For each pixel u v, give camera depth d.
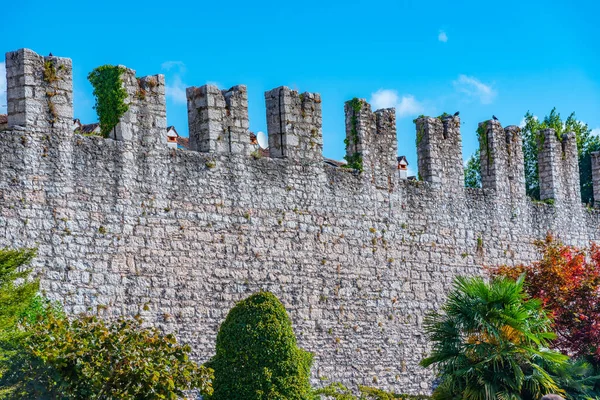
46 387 25.44
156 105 33.34
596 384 35.53
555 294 39.16
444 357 33.62
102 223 31.64
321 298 36.50
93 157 31.72
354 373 37.06
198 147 34.75
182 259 33.19
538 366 33.47
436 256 40.34
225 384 30.89
